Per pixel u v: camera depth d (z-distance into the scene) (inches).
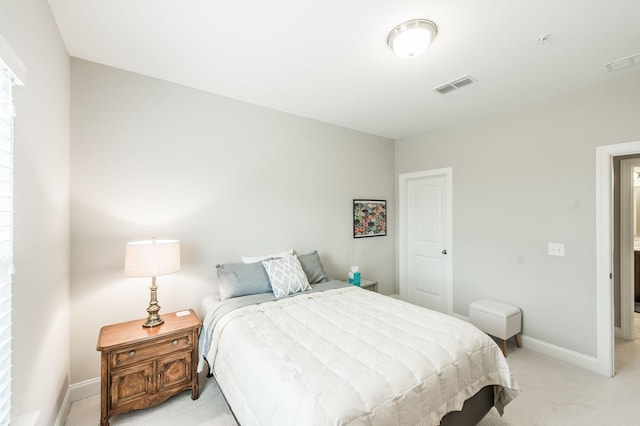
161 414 75.0
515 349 113.0
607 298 94.3
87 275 82.7
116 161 87.6
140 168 91.7
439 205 150.7
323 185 138.9
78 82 81.9
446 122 138.3
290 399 45.3
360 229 154.3
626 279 122.2
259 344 62.2
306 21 66.1
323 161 138.9
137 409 75.0
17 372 45.9
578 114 100.8
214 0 59.5
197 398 81.5
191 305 100.6
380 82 96.9
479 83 97.3
